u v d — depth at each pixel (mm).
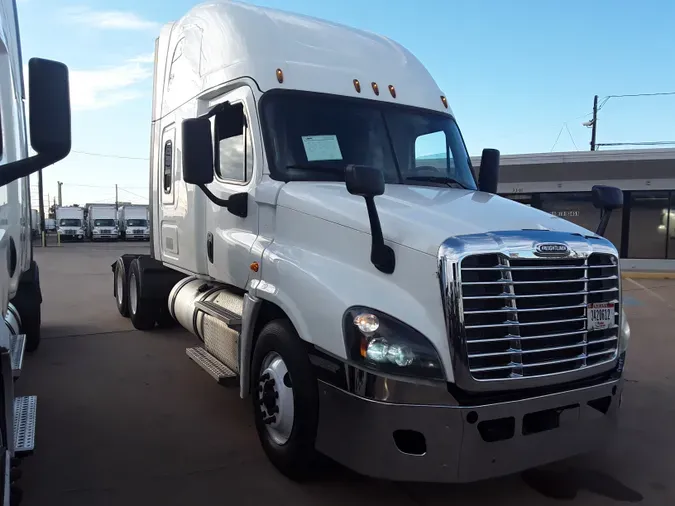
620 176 20281
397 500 3762
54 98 2264
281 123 4465
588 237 3607
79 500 3652
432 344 3162
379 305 3293
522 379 3250
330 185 4238
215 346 5195
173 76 6340
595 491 3947
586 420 3533
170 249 6543
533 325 3322
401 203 3805
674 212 20141
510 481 4070
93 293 12812
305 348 3703
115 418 5039
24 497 3668
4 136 3076
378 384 3186
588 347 3574
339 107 4695
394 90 5043
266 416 4027
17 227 4223
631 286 15953
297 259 3863
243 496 3746
